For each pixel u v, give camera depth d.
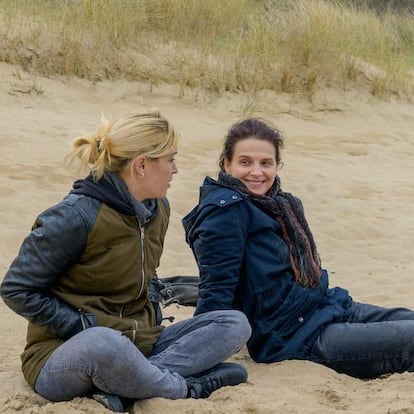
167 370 6.28
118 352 5.88
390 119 23.48
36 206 12.74
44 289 6.11
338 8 27.73
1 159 14.91
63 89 20.11
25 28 20.95
